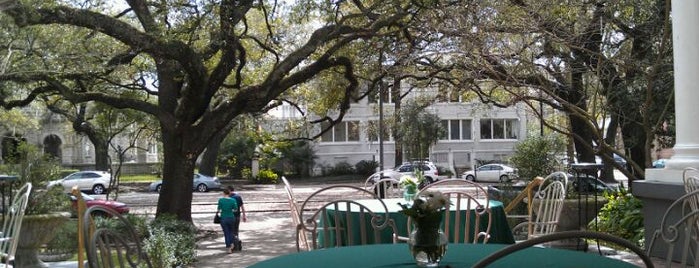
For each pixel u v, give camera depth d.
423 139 36.28
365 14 12.32
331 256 3.34
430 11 11.80
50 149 52.69
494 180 34.84
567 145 16.70
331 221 6.18
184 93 13.40
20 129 37.12
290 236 13.84
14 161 14.34
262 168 43.06
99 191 32.50
